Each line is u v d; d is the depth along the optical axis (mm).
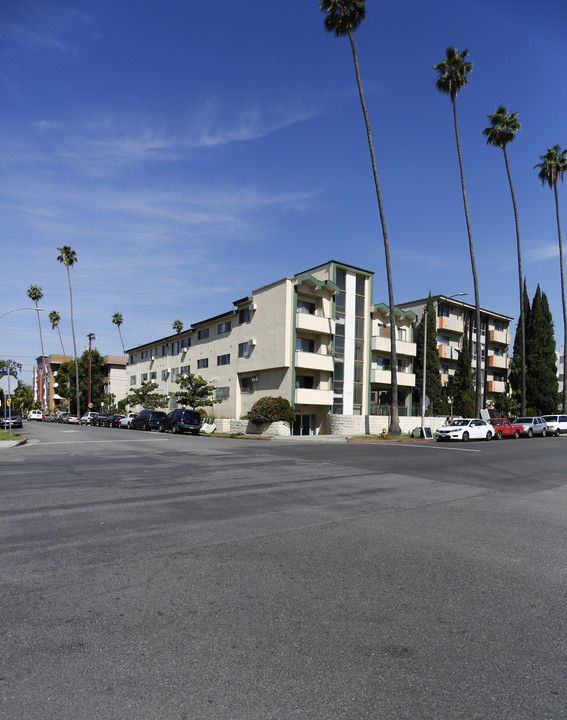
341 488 10438
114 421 49031
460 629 3852
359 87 30094
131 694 2910
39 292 80250
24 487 9922
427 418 37781
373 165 30234
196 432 35219
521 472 14234
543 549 6137
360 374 37875
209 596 4402
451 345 51938
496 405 48844
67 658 3309
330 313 36125
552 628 3904
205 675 3123
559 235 42719
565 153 42188
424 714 2766
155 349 57969
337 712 2768
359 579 4922
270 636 3662
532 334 50781
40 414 80125
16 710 2752
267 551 5785
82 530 6559
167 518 7312
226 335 41562
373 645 3561
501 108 38469
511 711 2811
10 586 4582
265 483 10844
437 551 5961
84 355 75125
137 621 3877
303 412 35312
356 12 29234
